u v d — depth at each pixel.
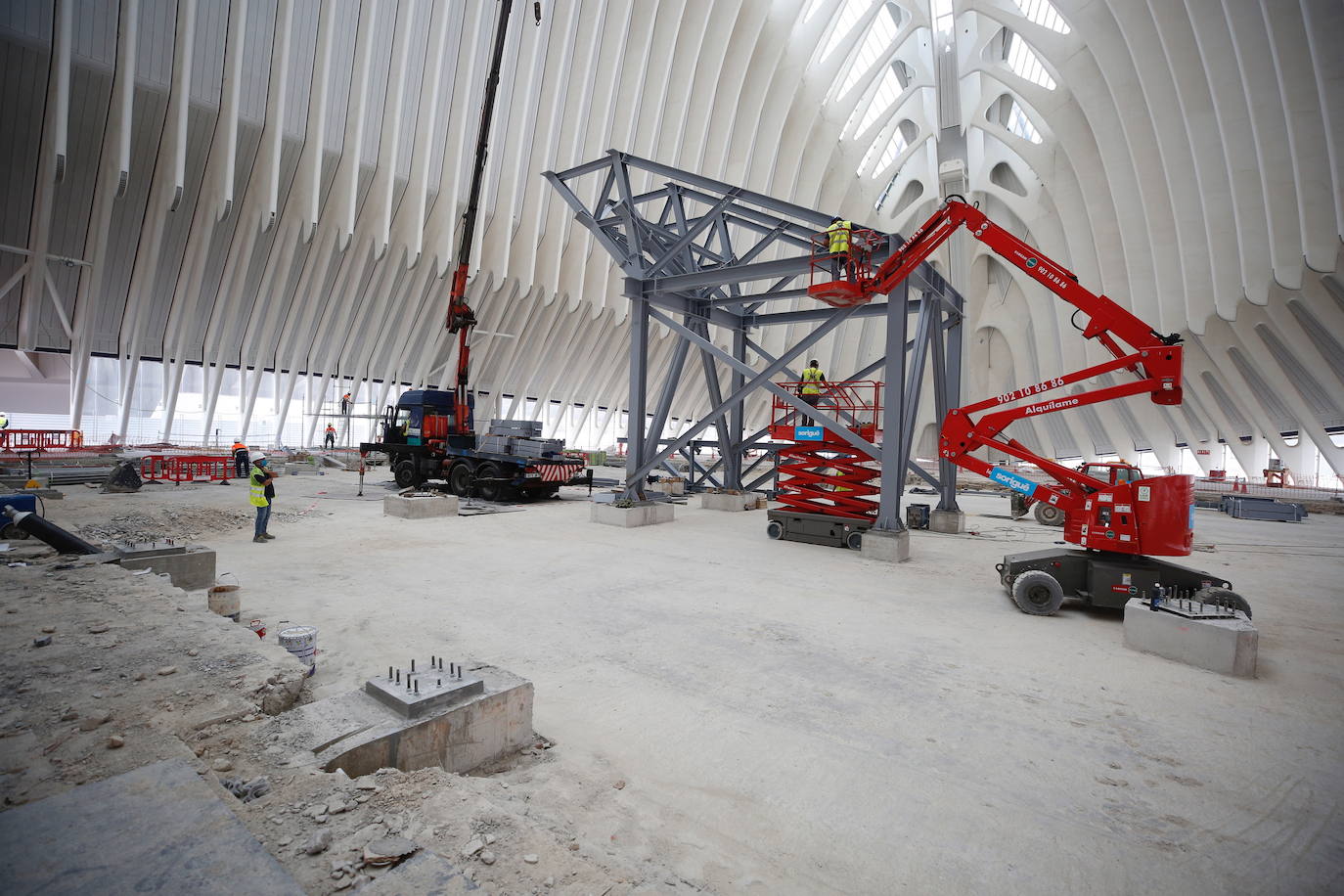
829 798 3.46
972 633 6.65
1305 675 5.61
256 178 22.61
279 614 6.34
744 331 17.77
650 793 3.42
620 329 36.34
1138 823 3.32
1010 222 40.75
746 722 4.38
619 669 5.29
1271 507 20.31
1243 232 23.86
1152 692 5.13
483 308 31.00
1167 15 23.25
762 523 14.69
